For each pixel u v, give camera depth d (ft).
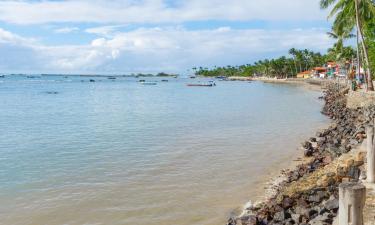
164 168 70.79
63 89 435.12
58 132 115.34
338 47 261.03
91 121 142.51
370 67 172.14
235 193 56.59
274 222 41.88
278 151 84.23
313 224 37.42
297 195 46.62
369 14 161.68
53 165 73.72
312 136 103.09
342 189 25.61
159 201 53.88
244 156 79.87
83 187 60.13
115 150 86.99
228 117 151.33
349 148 69.05
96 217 48.80
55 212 50.47
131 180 63.52
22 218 48.57
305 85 442.50
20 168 71.51
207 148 88.28
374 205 37.40
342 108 157.17
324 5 164.76
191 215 48.96
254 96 291.38
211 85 520.42
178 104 222.28
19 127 127.24
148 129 119.65
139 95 321.93
